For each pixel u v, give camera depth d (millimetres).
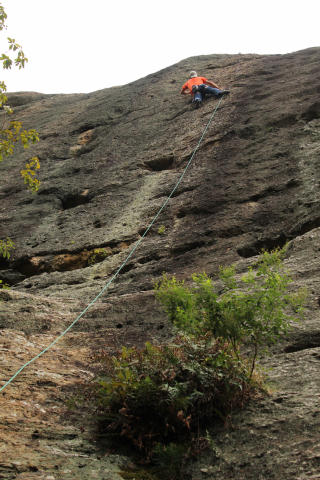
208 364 3205
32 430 2980
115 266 7559
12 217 10234
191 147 10000
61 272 8133
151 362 3258
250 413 2984
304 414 2857
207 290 3332
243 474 2547
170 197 8703
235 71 12898
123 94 14781
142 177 9852
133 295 5961
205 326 3359
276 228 6660
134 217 8570
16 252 8977
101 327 5227
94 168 11055
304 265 5168
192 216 7883
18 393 3438
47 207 10250
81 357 4375
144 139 11406
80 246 8406
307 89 10055
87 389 3475
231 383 3053
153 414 2971
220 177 8477
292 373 3354
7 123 16141
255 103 10461
